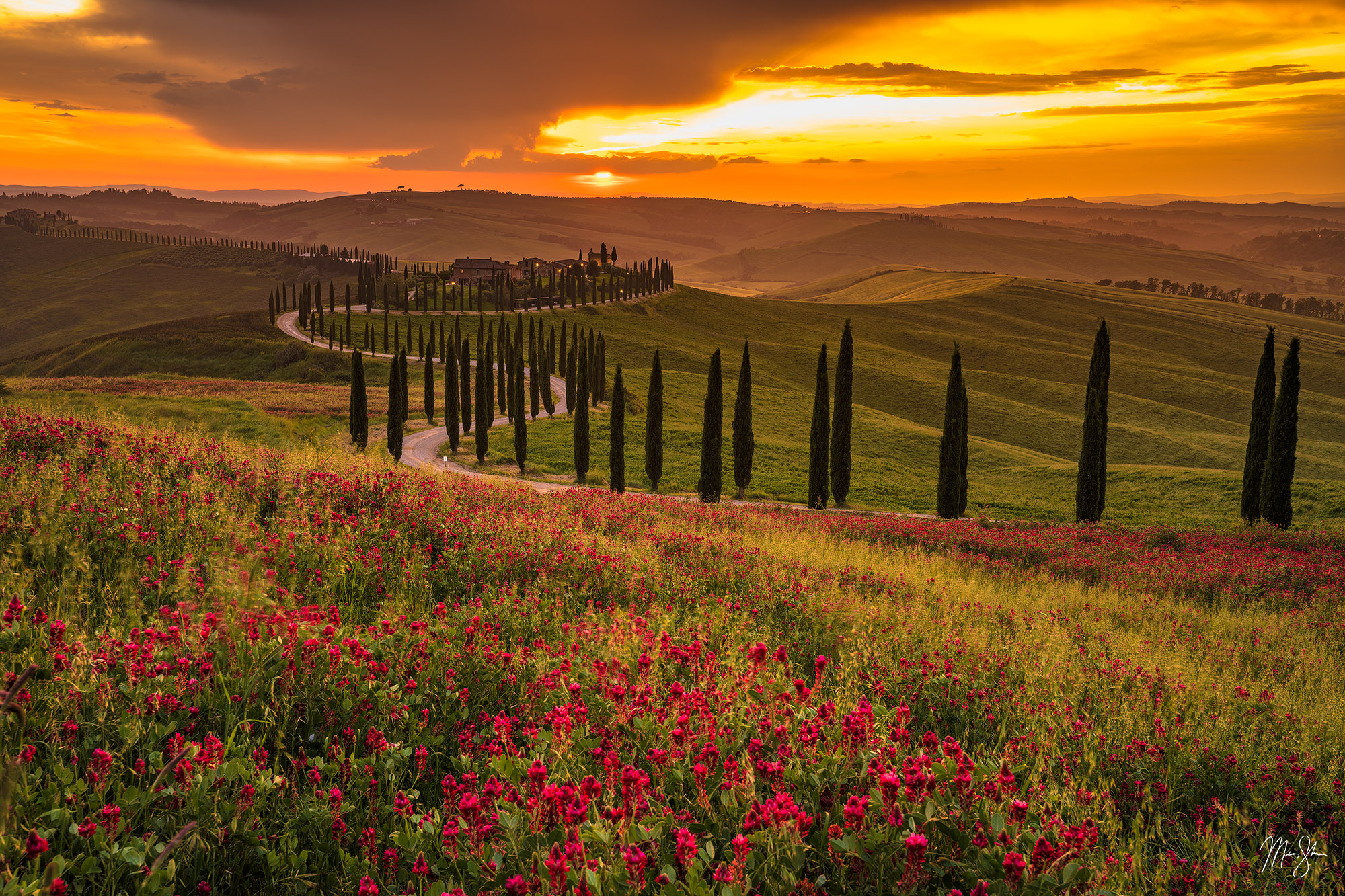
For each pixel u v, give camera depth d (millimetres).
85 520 7527
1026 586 18719
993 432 134125
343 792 4160
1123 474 72375
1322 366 189000
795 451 87375
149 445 11750
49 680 4359
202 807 3604
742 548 14547
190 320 181875
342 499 10977
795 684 5277
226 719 4613
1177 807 6152
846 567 15352
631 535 15211
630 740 4863
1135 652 10617
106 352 155875
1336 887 4898
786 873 3406
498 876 3525
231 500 9844
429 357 97750
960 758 4469
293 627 5422
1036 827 4078
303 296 174125
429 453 80000
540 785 3768
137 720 4203
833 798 4191
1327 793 6250
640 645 6441
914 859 3381
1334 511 51594
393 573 8344
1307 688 10141
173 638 5008
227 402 60375
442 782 4035
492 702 5570
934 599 13320
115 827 3322
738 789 4074
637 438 89062
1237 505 59219
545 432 91062
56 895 2768
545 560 9789
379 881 3639
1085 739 6527
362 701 4906
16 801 3381
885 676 7309
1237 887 4781
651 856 3537
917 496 69562
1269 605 20312
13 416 12422
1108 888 4000
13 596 5508
